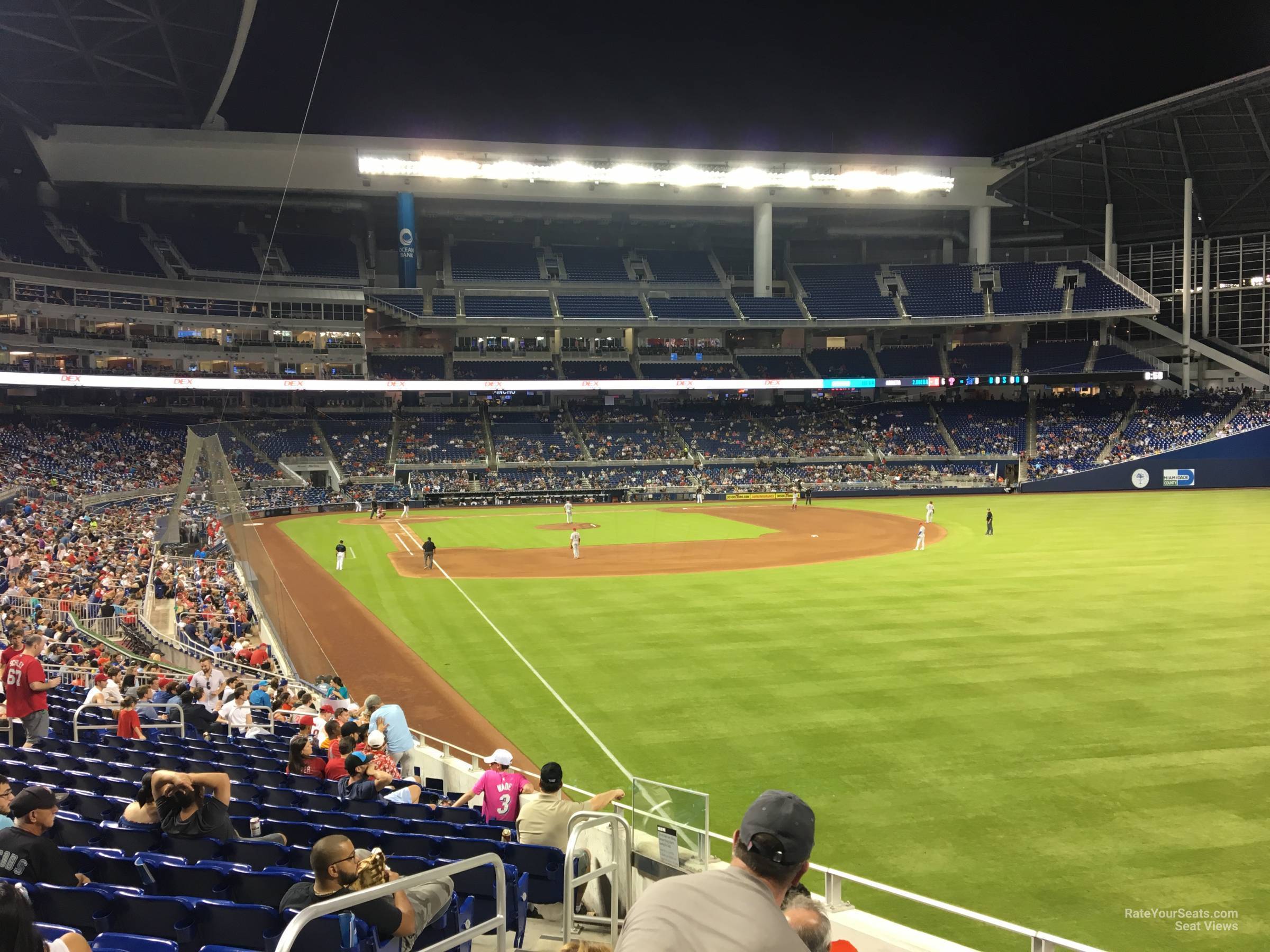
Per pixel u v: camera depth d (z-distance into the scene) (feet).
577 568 124.88
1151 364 260.01
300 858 24.75
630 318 259.19
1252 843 37.70
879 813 41.73
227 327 231.91
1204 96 205.87
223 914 19.08
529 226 275.39
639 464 254.88
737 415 280.51
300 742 39.14
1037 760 47.88
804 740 52.13
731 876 8.57
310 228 271.08
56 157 216.54
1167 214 261.85
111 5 151.33
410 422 258.78
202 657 67.97
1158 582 101.60
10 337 190.19
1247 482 236.84
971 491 247.29
